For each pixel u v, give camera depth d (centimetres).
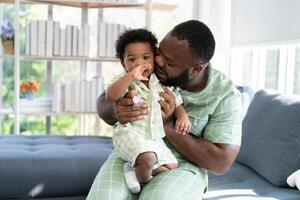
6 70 369
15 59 292
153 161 130
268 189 169
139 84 141
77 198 193
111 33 307
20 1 309
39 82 356
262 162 186
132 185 127
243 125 216
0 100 338
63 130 393
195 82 142
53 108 306
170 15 373
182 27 132
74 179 191
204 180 143
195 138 141
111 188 126
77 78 384
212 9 342
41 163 188
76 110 308
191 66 133
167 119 139
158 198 122
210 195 156
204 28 133
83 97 308
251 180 183
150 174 130
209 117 144
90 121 353
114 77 146
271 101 203
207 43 132
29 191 186
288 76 259
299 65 248
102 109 149
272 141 183
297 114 178
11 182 183
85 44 305
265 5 276
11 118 369
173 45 131
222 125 141
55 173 188
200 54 131
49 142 231
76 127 378
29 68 378
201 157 138
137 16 375
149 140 134
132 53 141
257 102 215
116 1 309
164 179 130
